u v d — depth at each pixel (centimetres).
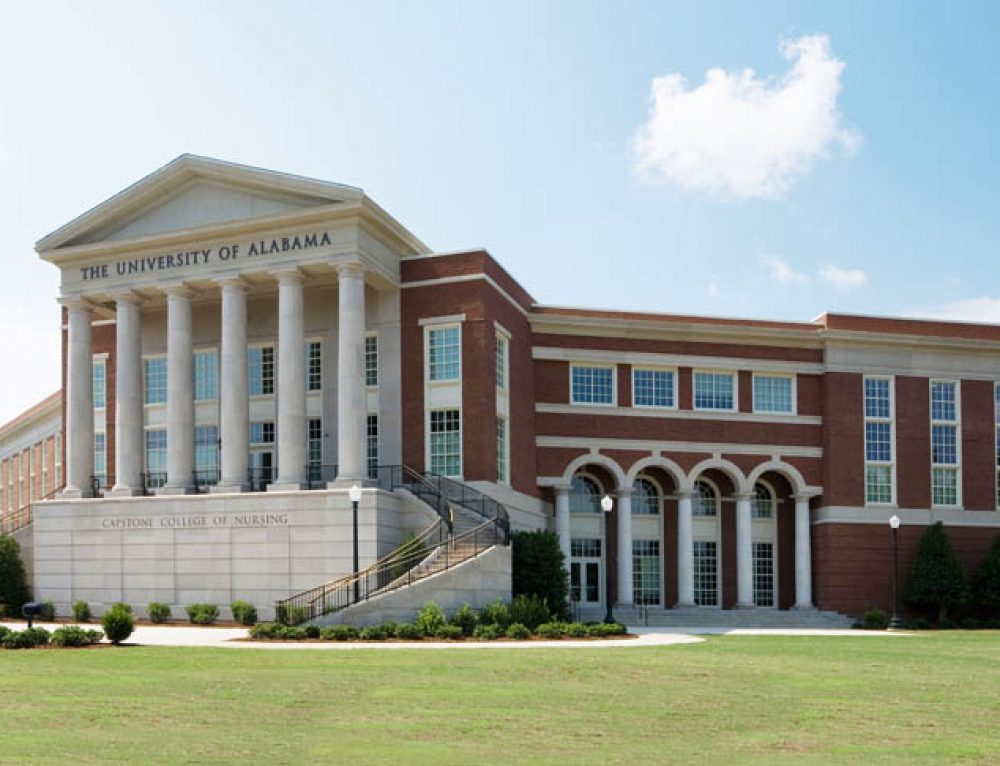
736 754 1287
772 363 5128
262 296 4712
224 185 4338
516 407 4634
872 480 5119
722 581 5125
